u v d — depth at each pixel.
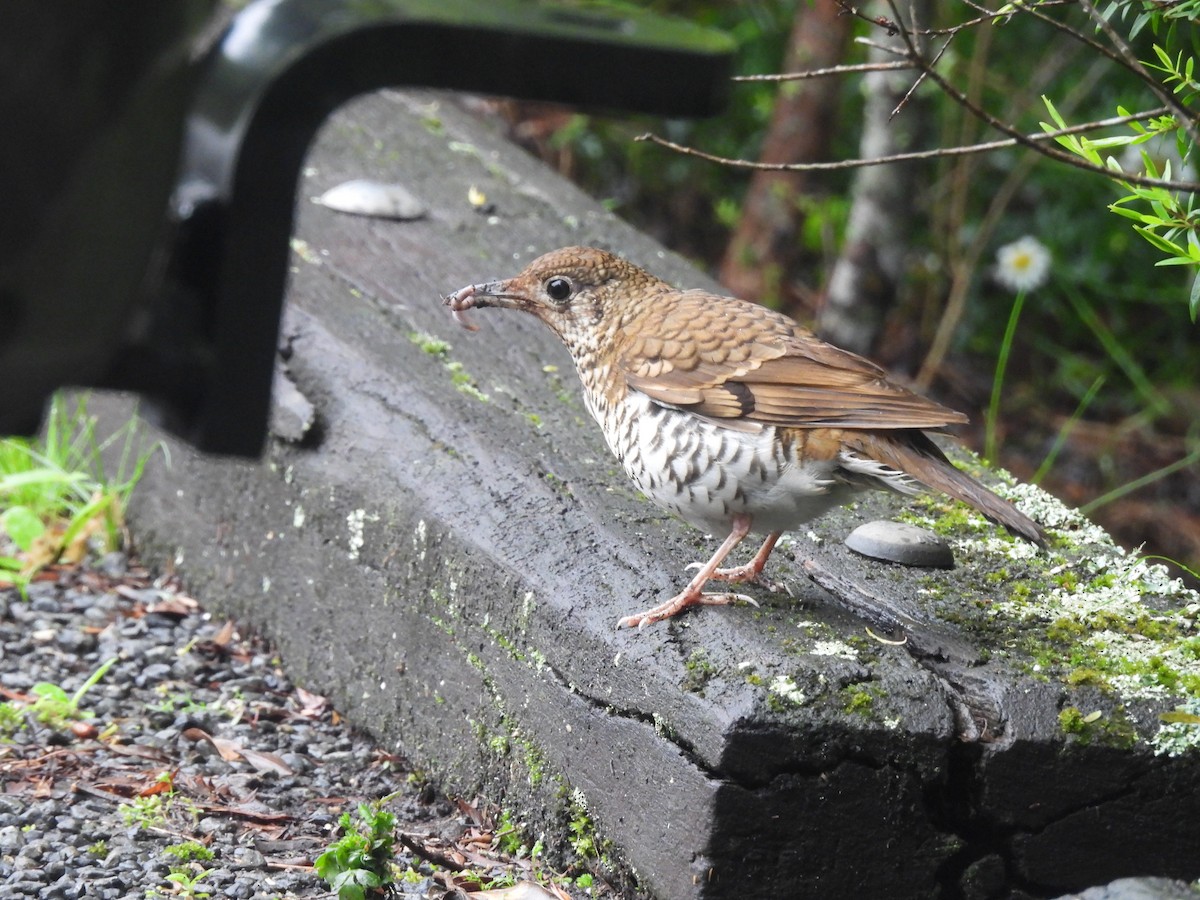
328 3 3.60
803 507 7.15
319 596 9.11
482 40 3.58
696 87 3.78
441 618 8.12
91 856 7.16
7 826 7.37
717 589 7.32
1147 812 6.53
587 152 19.91
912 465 6.89
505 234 11.48
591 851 7.09
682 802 6.38
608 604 7.20
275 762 8.43
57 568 10.71
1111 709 6.54
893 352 18.88
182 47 3.40
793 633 6.78
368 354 9.25
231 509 9.90
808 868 6.34
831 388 7.06
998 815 6.43
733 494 7.13
